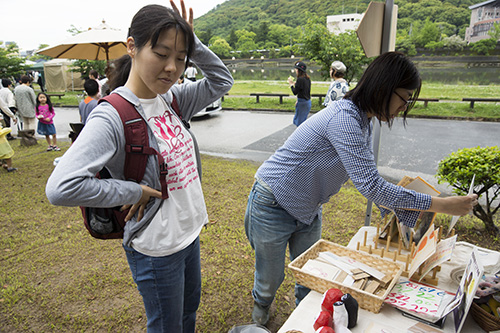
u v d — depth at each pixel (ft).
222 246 10.71
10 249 11.06
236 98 47.96
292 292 8.66
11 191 16.20
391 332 4.16
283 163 5.64
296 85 23.36
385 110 4.67
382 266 5.29
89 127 3.75
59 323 7.82
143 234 4.38
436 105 34.91
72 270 9.78
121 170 4.17
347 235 11.10
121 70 5.20
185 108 5.34
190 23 4.98
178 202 4.56
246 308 8.18
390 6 7.22
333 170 5.36
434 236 4.95
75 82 70.13
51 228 12.44
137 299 8.55
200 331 7.52
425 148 21.48
